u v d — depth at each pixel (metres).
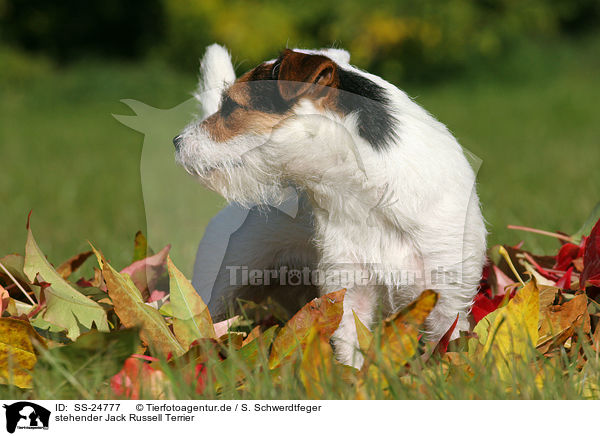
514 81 23.14
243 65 3.85
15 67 21.72
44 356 2.38
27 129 16.92
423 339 3.13
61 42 24.17
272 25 21.25
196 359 2.50
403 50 22.47
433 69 23.11
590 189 8.29
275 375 2.51
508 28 24.34
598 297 3.21
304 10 21.78
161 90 20.75
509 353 2.51
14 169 11.80
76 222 7.60
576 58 24.69
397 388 2.37
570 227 5.96
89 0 23.56
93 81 21.06
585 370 2.52
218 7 21.92
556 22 26.67
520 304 2.62
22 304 3.23
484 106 18.94
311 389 2.36
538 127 15.32
